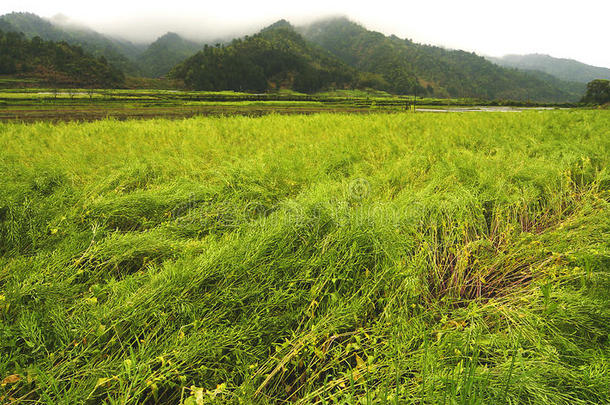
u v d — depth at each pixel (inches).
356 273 82.8
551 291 71.2
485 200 129.1
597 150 194.5
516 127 382.0
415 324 66.7
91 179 158.2
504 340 60.2
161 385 53.6
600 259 81.1
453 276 85.9
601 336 64.3
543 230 114.0
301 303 74.9
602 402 49.1
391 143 265.4
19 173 147.6
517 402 48.3
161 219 124.0
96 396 50.5
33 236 97.1
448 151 222.5
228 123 443.2
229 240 97.7
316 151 233.9
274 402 54.6
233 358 62.5
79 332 59.7
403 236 97.0
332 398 49.4
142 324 62.1
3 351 55.1
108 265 88.2
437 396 49.7
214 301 69.4
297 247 92.4
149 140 296.4
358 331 64.7
